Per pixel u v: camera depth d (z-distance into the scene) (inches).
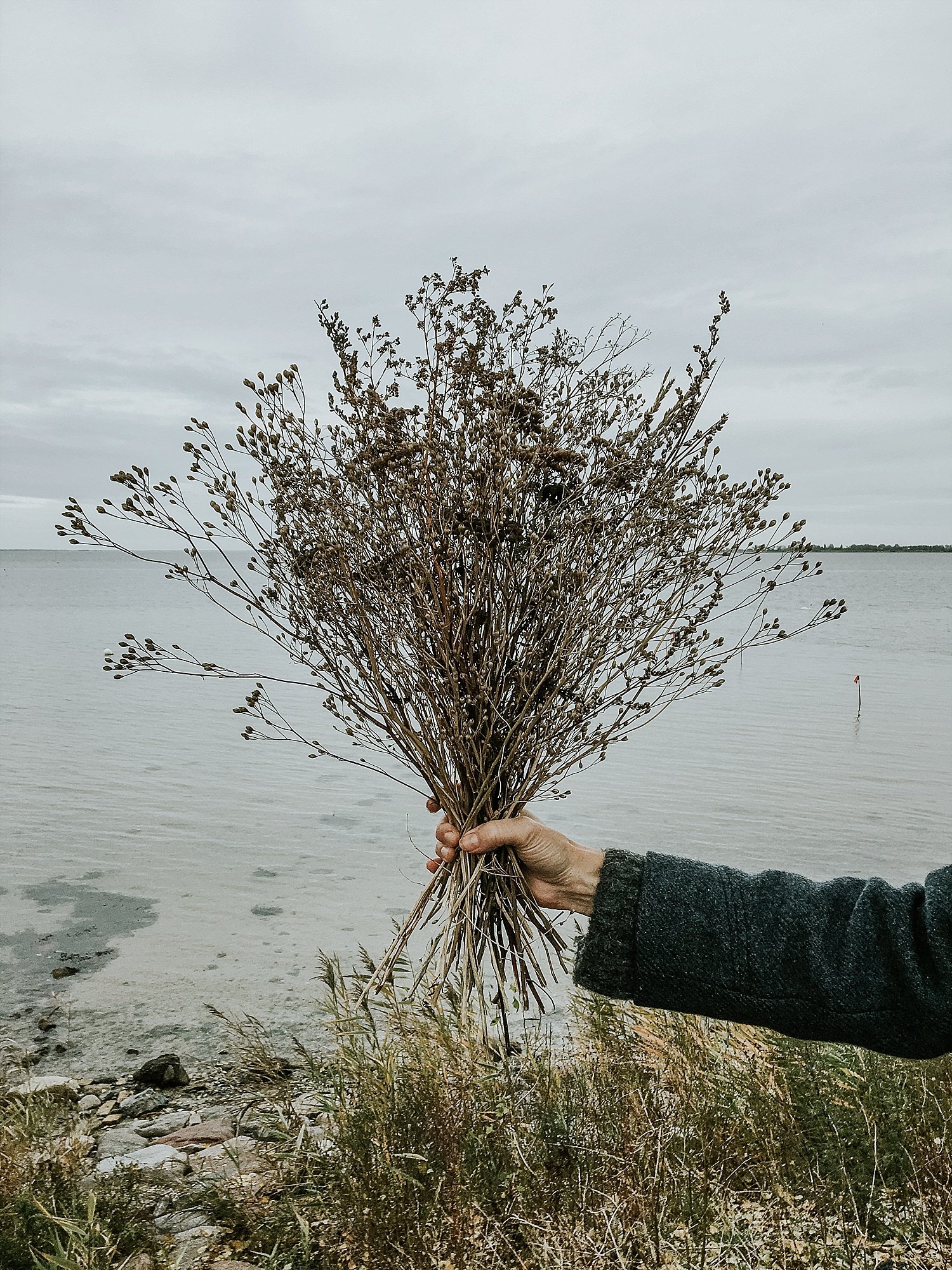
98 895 270.5
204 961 225.8
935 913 56.3
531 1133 108.7
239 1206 108.0
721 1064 121.8
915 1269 89.1
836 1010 58.4
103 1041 188.7
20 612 1886.1
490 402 84.8
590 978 65.9
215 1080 170.9
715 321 88.4
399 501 85.4
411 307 89.5
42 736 524.7
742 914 62.4
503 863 83.1
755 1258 91.4
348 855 308.5
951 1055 122.3
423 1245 92.3
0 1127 125.6
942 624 1617.9
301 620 90.0
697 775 429.7
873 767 446.9
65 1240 98.1
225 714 613.0
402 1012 121.8
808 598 2591.0
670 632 87.7
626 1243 91.6
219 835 330.6
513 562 87.4
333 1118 114.7
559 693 87.3
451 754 87.2
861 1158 103.9
